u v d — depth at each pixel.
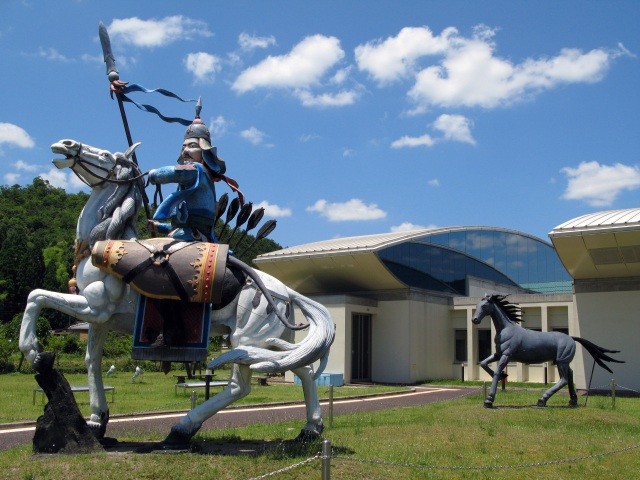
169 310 7.70
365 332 31.92
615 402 18.22
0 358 31.11
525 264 40.00
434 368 32.44
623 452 9.66
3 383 24.67
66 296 7.64
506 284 38.81
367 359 31.81
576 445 10.12
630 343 24.84
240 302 7.98
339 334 30.03
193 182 8.16
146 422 13.76
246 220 8.82
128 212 8.08
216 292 7.66
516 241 39.53
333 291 33.22
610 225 22.86
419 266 33.00
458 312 34.06
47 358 7.45
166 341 7.62
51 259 64.12
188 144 8.55
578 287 26.20
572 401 16.55
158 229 8.30
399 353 31.20
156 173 8.00
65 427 7.49
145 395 20.91
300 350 7.76
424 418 13.62
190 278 7.62
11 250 59.75
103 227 7.93
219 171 8.62
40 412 15.47
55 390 7.53
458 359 34.09
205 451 7.85
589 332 25.70
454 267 35.34
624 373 24.78
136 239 8.00
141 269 7.60
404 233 33.94
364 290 32.62
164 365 8.14
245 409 17.30
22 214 80.81
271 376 31.92
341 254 30.23
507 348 16.06
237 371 7.88
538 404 15.98
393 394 23.86
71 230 79.00
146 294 7.61
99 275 7.77
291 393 22.83
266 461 7.32
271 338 8.03
